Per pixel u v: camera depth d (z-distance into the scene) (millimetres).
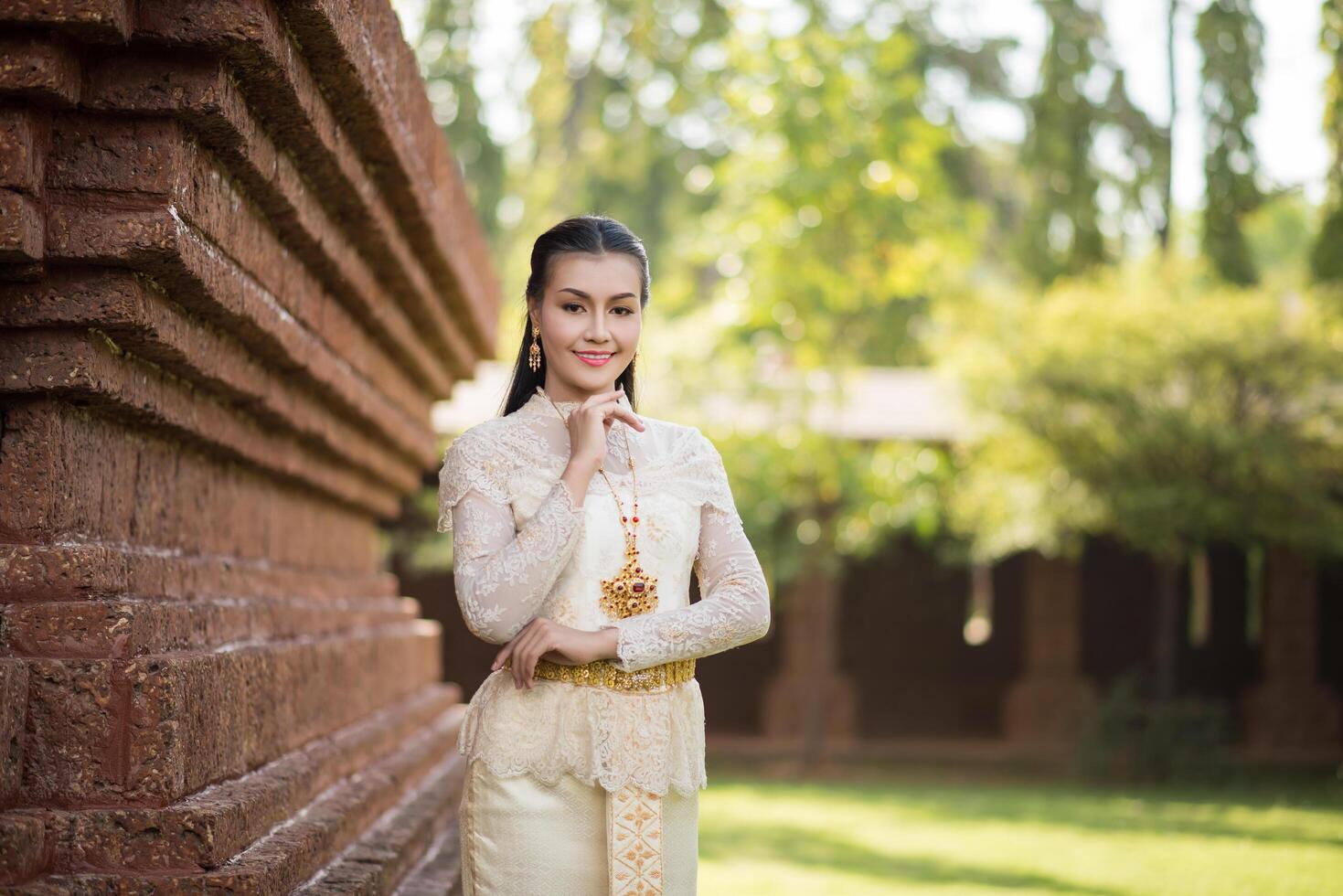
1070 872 7988
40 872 2529
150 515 3262
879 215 14398
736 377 15008
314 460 4969
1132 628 19328
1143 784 13883
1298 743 17016
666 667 2725
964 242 15492
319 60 3119
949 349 15008
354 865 3492
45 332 2705
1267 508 13539
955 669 19422
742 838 9461
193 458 3600
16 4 2465
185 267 2732
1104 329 13891
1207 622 19219
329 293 4398
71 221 2639
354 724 5035
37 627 2648
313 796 3770
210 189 2961
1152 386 13547
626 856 2629
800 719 16859
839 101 14375
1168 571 14523
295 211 3484
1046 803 12039
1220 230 18469
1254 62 18328
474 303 6691
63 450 2773
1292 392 13477
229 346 3414
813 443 14508
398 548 16094
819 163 14328
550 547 2592
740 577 2758
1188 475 13664
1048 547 14602
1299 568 17219
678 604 2779
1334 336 13672
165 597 3176
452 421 15148
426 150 4648
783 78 14250
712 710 18766
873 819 10711
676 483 2799
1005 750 16875
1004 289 23438
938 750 16891
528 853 2654
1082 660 19297
